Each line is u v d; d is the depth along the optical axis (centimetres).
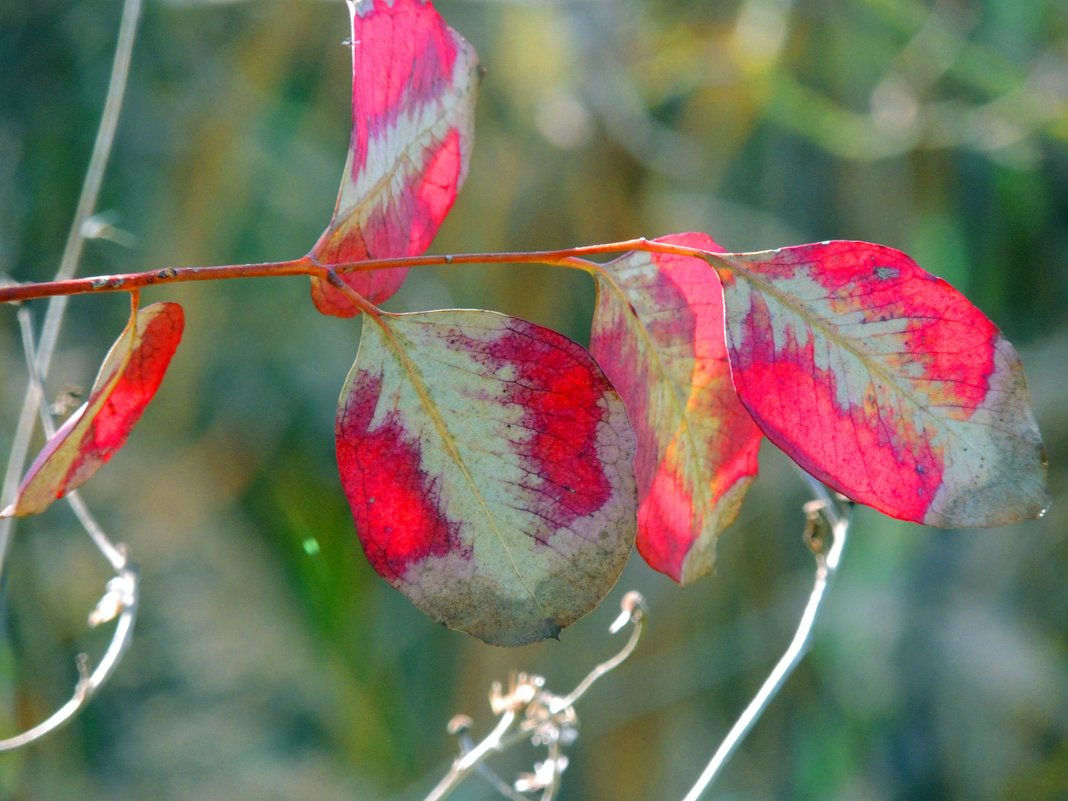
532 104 166
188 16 168
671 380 56
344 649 169
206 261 167
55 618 135
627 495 54
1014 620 169
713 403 56
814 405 54
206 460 170
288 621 168
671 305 56
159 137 166
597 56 166
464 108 57
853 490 54
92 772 143
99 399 55
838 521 65
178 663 158
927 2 159
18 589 127
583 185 166
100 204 161
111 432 56
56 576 139
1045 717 164
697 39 165
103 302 158
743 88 170
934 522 54
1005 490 54
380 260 54
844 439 54
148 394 56
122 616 64
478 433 54
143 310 55
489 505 54
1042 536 170
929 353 54
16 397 126
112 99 71
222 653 160
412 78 56
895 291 54
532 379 54
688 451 57
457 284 169
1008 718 166
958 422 54
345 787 160
